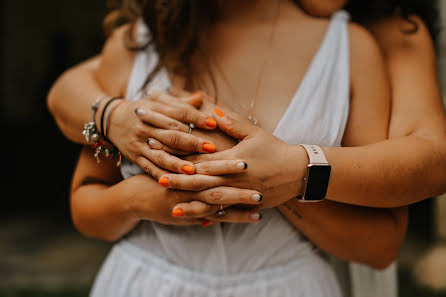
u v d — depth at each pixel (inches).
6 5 458.6
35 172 368.2
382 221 46.2
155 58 51.1
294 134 44.7
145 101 45.6
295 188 41.6
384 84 46.9
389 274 60.7
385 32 50.8
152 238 49.7
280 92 47.0
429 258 167.8
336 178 41.1
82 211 50.5
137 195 45.1
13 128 444.8
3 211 291.6
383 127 46.1
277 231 47.3
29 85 467.8
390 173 41.4
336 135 45.1
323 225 46.1
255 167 40.8
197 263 47.8
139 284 49.7
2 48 462.6
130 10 54.9
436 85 47.5
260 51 49.2
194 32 49.8
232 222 46.5
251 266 47.5
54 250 225.5
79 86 53.1
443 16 77.3
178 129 42.9
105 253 222.4
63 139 417.7
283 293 47.2
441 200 171.3
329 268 51.2
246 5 51.1
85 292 170.9
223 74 48.8
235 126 42.2
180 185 41.1
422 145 42.6
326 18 50.6
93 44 458.3
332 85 46.6
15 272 195.2
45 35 466.6
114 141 46.3
